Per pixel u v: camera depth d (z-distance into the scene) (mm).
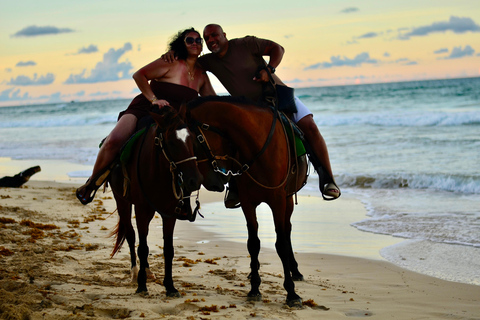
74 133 38906
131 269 6316
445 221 10000
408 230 9453
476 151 18750
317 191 14789
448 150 19375
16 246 7617
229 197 6020
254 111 5426
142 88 5852
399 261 7590
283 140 5602
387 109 42156
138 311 4844
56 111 78562
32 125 51781
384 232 9445
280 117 5750
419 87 63094
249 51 6223
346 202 12805
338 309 5363
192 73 6254
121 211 6434
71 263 6898
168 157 5035
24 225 9188
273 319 4820
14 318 4410
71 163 22031
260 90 6160
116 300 5242
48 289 5578
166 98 6051
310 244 8836
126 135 6051
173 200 5383
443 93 51188
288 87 6156
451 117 27656
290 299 5406
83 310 4863
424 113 34281
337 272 7125
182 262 7434
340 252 8234
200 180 4871
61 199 12930
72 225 9750
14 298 4984
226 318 4801
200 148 5203
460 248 8086
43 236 8484
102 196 14555
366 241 8891
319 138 6344
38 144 31391
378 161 18078
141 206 5582
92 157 23703
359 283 6523
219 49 6133
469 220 9977
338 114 39906
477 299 5797
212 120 5262
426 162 17250
